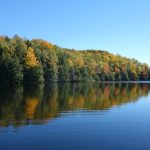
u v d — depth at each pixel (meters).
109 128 24.59
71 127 24.81
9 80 92.12
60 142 20.05
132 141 20.36
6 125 25.30
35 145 19.36
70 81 143.12
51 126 25.09
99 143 19.83
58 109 35.78
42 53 121.12
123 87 96.62
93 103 43.19
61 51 145.12
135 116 31.11
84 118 29.28
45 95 55.41
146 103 44.38
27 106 37.97
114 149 18.53
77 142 20.05
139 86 106.31
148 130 23.92
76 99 48.53
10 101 43.38
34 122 26.77
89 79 159.00
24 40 121.94
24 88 80.12
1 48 99.31
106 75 179.75
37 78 106.38
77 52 176.62
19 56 103.44
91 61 169.12
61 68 133.25
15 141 20.27
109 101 46.66
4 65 91.94
